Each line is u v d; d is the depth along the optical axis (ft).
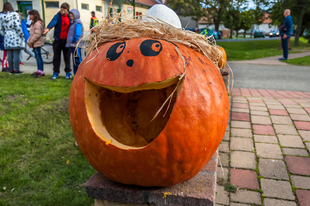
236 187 9.17
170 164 5.35
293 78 28.50
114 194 6.02
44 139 12.38
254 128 13.15
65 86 20.18
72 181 9.84
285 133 12.55
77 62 18.62
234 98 18.57
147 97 6.31
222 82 6.21
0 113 14.51
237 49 63.82
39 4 73.61
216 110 5.53
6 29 23.85
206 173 6.73
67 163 10.84
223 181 9.49
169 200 5.79
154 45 5.46
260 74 30.99
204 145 5.43
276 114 14.83
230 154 11.06
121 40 6.03
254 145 11.63
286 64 39.24
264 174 9.77
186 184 6.14
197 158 5.49
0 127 12.98
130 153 5.26
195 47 6.19
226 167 10.28
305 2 71.77
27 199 8.85
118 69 5.23
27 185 9.52
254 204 8.42
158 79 5.04
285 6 76.54
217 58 6.87
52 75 25.04
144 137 6.11
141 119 6.26
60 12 20.71
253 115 14.75
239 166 10.29
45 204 8.62
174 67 5.19
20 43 24.31
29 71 27.58
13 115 14.21
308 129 12.85
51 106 15.39
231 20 96.48
